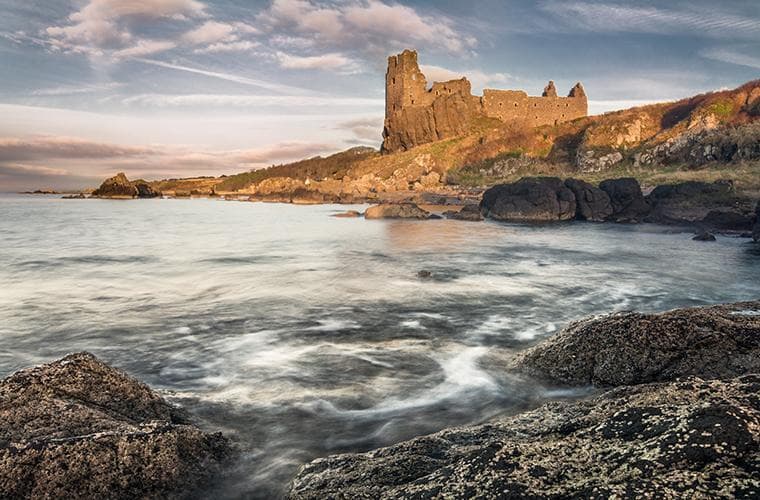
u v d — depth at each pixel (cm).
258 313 1304
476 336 1100
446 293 1563
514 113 12162
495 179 8538
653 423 403
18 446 473
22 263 2183
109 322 1220
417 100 12200
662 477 338
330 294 1542
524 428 545
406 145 11838
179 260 2278
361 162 11150
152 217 5128
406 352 982
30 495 454
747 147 6291
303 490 462
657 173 6638
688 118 8094
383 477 463
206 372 877
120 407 614
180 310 1341
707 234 3075
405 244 2877
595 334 828
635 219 4331
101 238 3189
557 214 4553
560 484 365
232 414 695
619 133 8694
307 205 7475
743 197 4259
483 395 767
